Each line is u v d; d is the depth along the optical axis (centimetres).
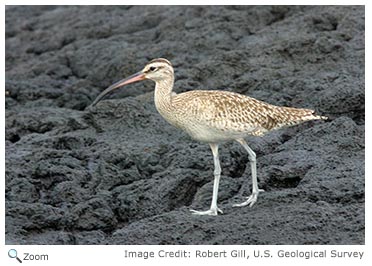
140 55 2702
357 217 1588
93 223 1739
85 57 2869
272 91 2269
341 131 1922
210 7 2966
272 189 1773
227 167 1902
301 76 2338
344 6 2705
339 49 2420
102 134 2173
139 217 1791
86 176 1919
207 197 1778
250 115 1675
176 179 1839
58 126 2284
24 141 2161
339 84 2184
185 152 1967
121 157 1998
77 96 2564
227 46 2709
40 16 3519
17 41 3281
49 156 2020
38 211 1733
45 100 2569
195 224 1611
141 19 3125
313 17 2692
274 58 2434
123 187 1870
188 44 2730
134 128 2173
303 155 1853
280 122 1709
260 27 2817
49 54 3034
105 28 3138
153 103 2284
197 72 2436
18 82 2680
